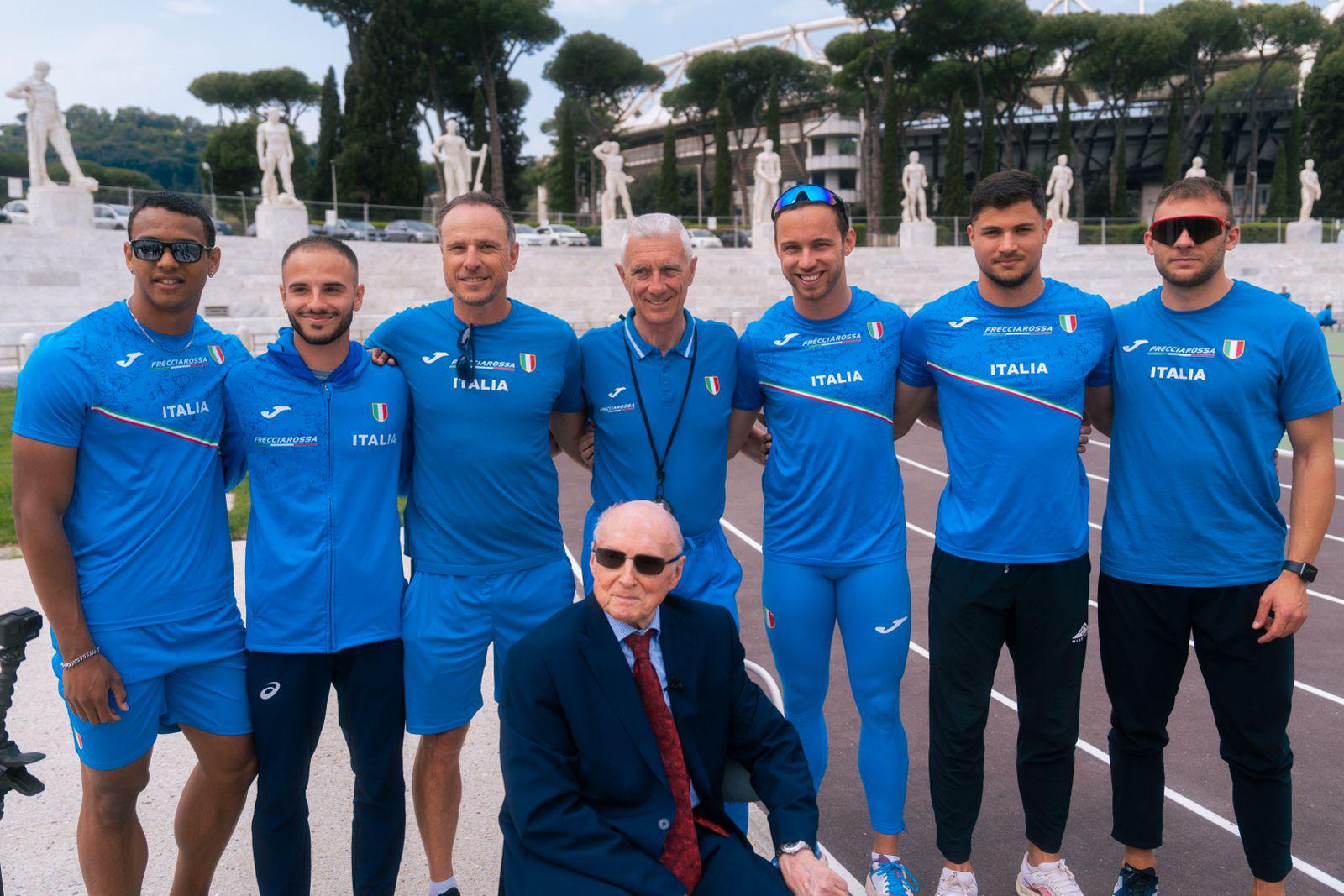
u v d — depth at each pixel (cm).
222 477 291
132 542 259
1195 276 292
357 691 292
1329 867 362
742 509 1048
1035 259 301
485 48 4709
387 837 295
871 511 329
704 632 269
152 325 265
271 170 2606
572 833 242
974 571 311
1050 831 322
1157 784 322
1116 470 319
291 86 5862
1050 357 304
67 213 2162
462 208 289
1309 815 400
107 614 257
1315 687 548
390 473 295
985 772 443
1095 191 6384
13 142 8694
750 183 7462
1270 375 291
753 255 3391
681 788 256
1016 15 5069
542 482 311
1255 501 298
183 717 276
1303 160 5600
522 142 5178
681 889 239
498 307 302
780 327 334
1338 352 2545
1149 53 5075
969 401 312
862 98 5931
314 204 2975
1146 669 315
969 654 315
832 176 7188
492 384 298
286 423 280
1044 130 6216
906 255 3809
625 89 6019
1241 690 303
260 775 281
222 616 278
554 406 330
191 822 285
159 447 263
